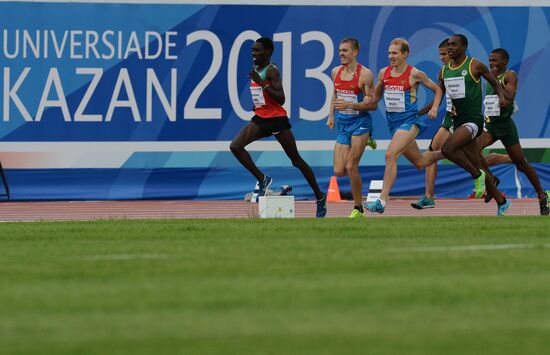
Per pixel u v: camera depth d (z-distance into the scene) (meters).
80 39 65.75
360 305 24.39
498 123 53.47
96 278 28.08
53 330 21.86
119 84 66.19
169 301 24.84
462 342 20.84
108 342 20.78
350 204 65.50
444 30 68.62
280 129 50.41
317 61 67.62
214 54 66.88
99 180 66.31
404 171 69.06
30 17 65.25
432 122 68.62
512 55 69.25
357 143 50.47
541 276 28.41
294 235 38.47
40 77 65.50
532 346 20.53
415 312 23.69
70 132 65.88
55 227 41.91
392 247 34.59
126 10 66.06
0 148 65.31
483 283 27.23
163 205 64.19
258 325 22.36
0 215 57.59
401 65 50.09
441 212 60.09
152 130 66.56
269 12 67.12
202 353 19.92
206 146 67.06
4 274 28.77
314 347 20.42
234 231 39.91
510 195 70.06
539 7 69.38
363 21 67.94
